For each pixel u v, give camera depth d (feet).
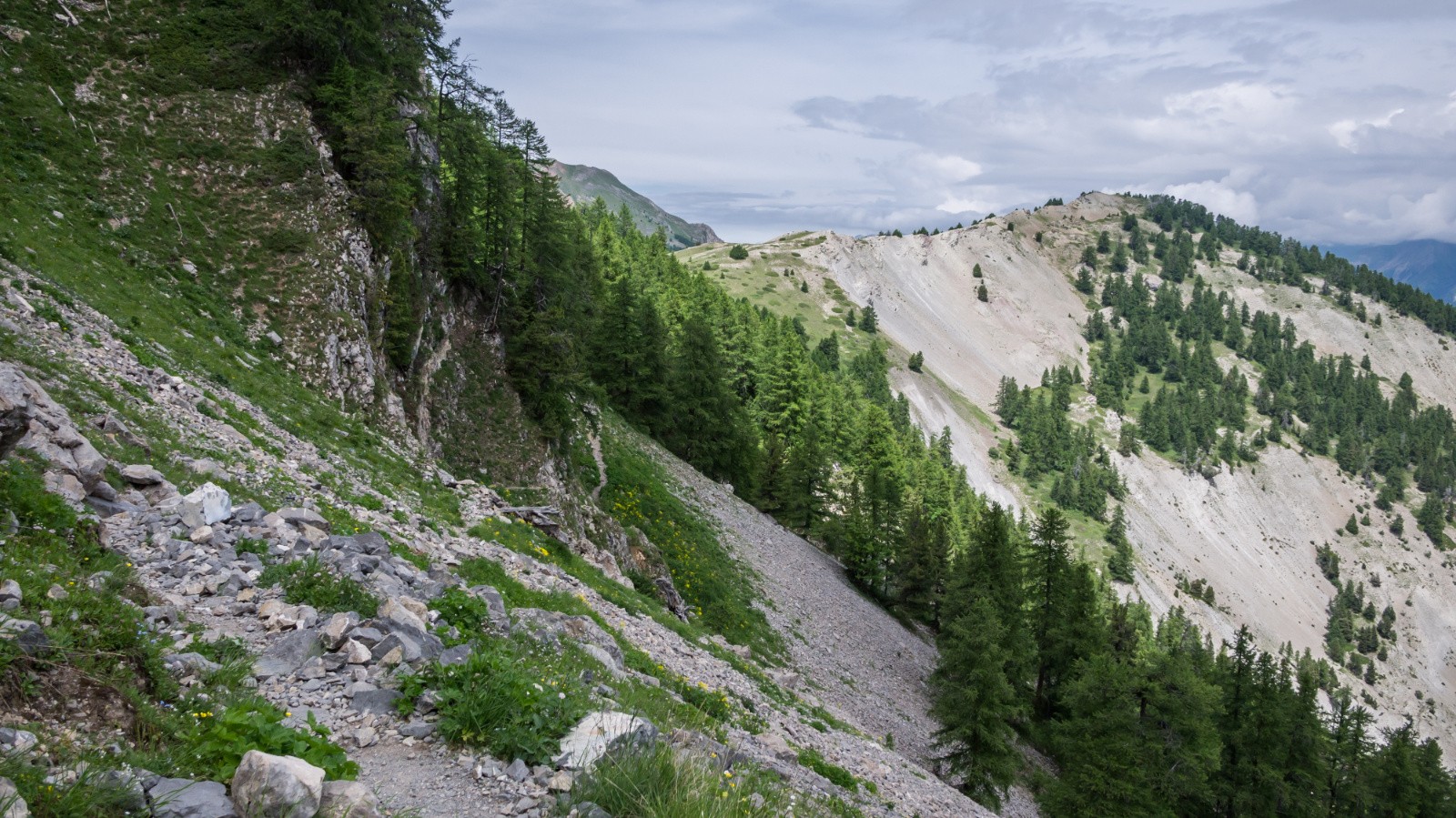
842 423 404.57
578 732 28.60
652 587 132.67
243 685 26.96
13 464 34.86
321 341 102.83
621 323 247.09
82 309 71.31
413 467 93.09
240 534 41.93
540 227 163.63
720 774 30.30
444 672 30.45
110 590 28.89
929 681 157.48
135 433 52.19
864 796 60.59
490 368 147.95
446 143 149.28
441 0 151.43
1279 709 182.19
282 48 124.88
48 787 17.13
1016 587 212.84
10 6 105.19
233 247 103.65
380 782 24.20
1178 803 175.63
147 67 112.78
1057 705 214.28
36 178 90.07
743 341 376.07
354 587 38.04
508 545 81.20
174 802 18.63
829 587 228.63
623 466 191.93
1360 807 208.54
